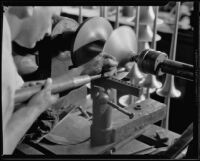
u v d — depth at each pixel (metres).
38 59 1.22
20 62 1.17
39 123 1.23
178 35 2.80
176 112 2.49
